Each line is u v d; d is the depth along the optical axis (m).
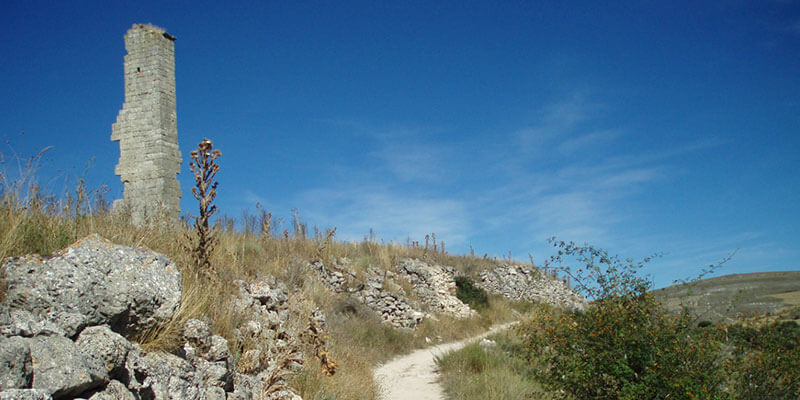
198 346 5.38
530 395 9.14
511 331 17.02
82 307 4.01
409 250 30.81
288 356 7.97
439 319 22.98
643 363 7.54
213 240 8.45
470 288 29.72
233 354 6.66
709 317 8.03
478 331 23.14
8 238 4.44
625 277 8.10
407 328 19.53
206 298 6.58
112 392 3.53
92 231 5.83
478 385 10.82
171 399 4.30
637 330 7.57
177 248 7.81
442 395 10.95
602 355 7.64
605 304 8.08
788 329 7.62
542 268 9.35
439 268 29.25
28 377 2.95
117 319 4.27
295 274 14.09
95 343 3.64
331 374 9.19
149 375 4.16
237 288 8.48
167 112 20.31
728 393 7.30
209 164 8.14
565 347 8.38
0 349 2.80
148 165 19.66
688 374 6.95
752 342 7.71
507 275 33.72
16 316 3.36
